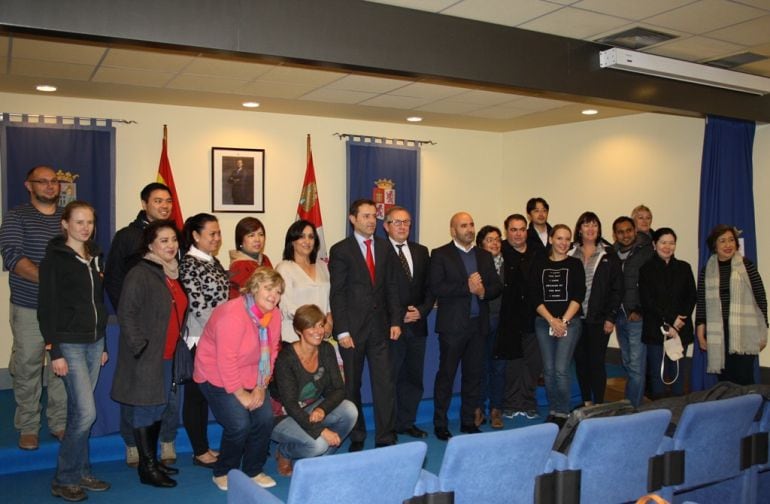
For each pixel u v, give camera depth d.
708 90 5.37
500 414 4.67
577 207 7.57
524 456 2.36
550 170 7.86
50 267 3.12
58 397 3.77
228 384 3.13
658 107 5.06
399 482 2.12
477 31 4.11
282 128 7.06
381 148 7.56
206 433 3.77
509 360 4.72
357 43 3.70
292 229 4.01
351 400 3.88
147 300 3.25
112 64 4.76
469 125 7.79
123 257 3.69
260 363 3.30
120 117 6.29
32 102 5.93
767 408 3.08
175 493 3.36
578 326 4.52
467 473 2.25
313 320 3.41
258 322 3.26
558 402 4.53
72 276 3.17
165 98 6.11
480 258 4.34
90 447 3.83
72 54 4.46
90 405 3.22
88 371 3.26
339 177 7.39
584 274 4.52
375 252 3.94
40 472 3.65
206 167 6.70
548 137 7.88
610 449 2.54
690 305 4.75
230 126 6.80
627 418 2.55
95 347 3.29
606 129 7.26
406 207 7.73
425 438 4.35
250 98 6.10
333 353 3.63
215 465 3.45
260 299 3.20
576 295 4.46
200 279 3.56
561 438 2.81
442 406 4.34
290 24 3.49
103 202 6.16
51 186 3.80
